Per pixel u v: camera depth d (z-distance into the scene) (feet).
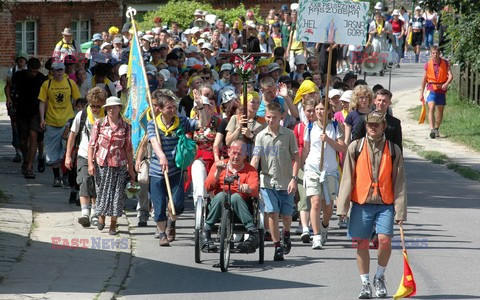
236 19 219.82
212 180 74.59
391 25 244.63
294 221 95.04
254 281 69.77
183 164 80.12
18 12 219.20
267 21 233.55
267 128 77.56
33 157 113.80
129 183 84.07
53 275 69.05
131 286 67.82
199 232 74.59
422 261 77.36
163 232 81.51
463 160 139.13
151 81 117.91
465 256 79.41
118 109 84.33
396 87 216.33
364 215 64.75
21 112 114.42
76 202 97.96
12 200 98.12
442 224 93.86
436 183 120.47
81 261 74.08
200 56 154.30
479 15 173.78
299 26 90.33
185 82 119.24
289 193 77.10
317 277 71.36
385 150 64.44
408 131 167.94
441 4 173.27
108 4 240.12
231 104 85.20
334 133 82.58
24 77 114.01
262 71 127.85
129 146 84.48
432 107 159.53
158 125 80.79
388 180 64.28
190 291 66.49
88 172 85.35
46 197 101.40
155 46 156.25
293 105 92.53
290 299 64.64
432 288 68.44
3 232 81.97
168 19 229.86
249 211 73.97
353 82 106.11
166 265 74.54
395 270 73.92
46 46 227.40
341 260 77.66
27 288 64.69
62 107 108.99
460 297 65.82
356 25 90.07
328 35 90.17
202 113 83.41
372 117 64.03
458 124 170.50
